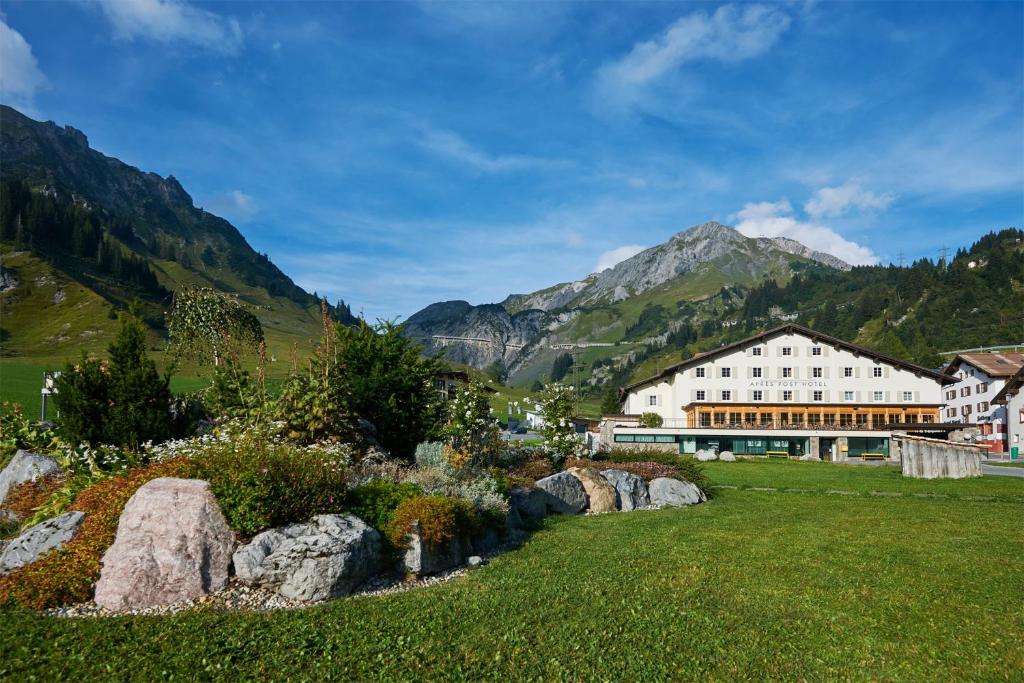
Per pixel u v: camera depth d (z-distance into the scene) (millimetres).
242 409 21312
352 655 8617
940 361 145625
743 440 75938
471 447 22547
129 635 9102
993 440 89750
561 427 29172
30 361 145000
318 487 12984
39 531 12289
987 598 11734
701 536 17312
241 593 11094
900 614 10883
